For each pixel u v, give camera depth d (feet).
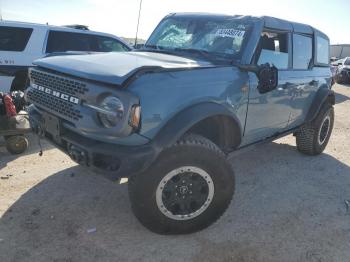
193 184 11.00
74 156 10.57
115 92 9.36
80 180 14.78
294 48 15.85
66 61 11.43
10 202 12.75
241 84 12.35
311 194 14.89
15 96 18.25
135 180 10.39
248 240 11.34
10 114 16.87
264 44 13.78
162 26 15.88
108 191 13.94
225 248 10.86
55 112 11.10
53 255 10.11
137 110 9.41
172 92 10.16
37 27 25.70
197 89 10.79
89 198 13.34
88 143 10.15
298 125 17.85
